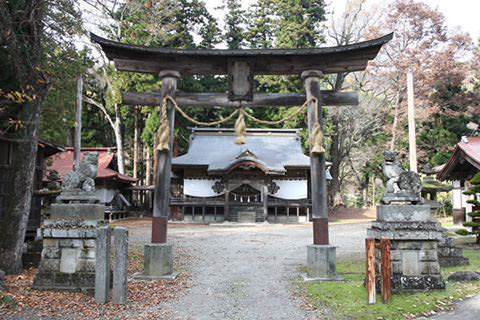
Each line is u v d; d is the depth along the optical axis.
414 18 31.47
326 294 6.67
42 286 6.80
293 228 21.23
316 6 36.72
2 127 10.12
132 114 35.72
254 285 7.75
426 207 6.48
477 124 34.59
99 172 24.89
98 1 10.23
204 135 29.89
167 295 6.89
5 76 9.48
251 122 35.31
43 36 9.87
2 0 8.31
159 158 8.77
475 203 12.21
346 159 40.91
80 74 13.03
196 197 26.23
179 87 31.02
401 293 6.14
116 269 6.24
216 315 5.80
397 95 32.69
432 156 32.53
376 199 43.19
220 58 8.92
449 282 6.91
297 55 8.66
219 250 12.72
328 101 9.35
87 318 5.50
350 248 12.64
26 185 8.79
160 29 25.75
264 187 24.92
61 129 14.46
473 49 32.47
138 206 30.70
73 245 6.85
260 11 38.91
